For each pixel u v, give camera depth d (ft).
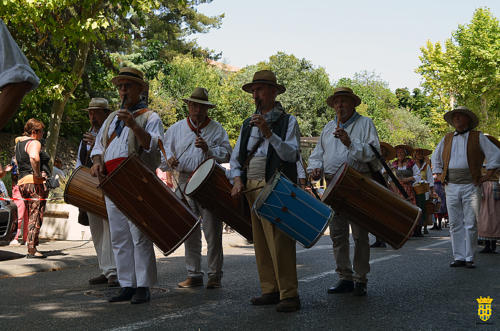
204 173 18.54
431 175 45.11
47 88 45.32
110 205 17.54
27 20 40.34
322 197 17.12
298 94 162.81
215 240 19.66
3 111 6.48
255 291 19.12
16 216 28.78
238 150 17.15
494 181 32.04
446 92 128.47
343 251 18.81
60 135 74.13
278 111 16.74
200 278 20.29
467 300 17.43
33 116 65.98
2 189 29.45
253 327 13.97
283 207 15.34
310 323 14.37
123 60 92.63
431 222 45.21
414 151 45.27
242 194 17.30
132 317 15.10
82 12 43.01
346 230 18.76
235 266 25.26
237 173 17.08
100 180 17.04
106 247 20.26
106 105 21.89
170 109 98.84
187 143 20.98
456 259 25.85
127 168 16.05
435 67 125.59
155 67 100.78
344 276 18.92
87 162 21.44
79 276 22.45
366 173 18.83
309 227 15.26
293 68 164.86
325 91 170.81
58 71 46.42
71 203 19.62
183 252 30.09
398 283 20.66
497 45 120.47
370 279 21.57
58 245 31.55
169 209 16.28
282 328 13.85
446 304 16.80
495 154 26.09
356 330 13.66
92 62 66.18
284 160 16.30
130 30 93.71
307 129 162.91
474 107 126.72
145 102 18.45
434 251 31.83
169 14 137.69
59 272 23.57
